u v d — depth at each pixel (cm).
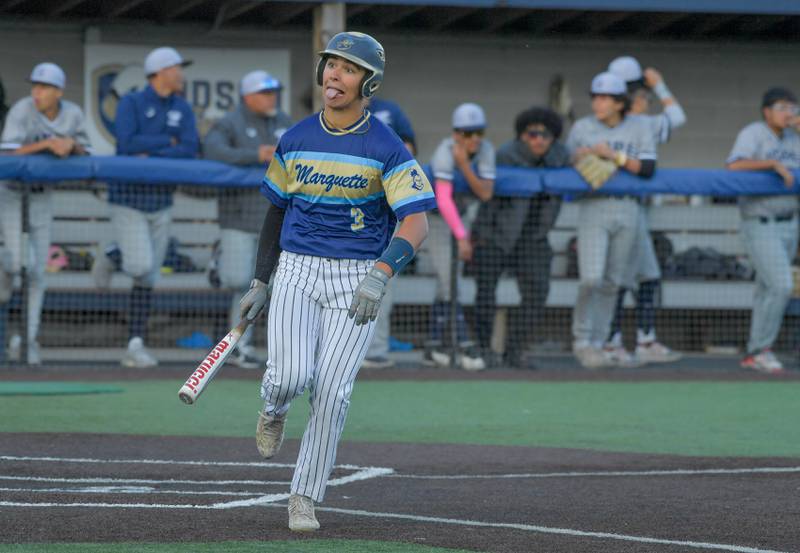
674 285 3731
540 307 3228
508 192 3119
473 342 3331
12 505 1402
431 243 3225
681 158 4275
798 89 4284
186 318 3562
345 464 1814
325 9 3403
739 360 3584
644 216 3297
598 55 4241
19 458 1798
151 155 3056
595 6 3466
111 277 3509
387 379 3025
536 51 4209
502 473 1744
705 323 3847
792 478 1702
